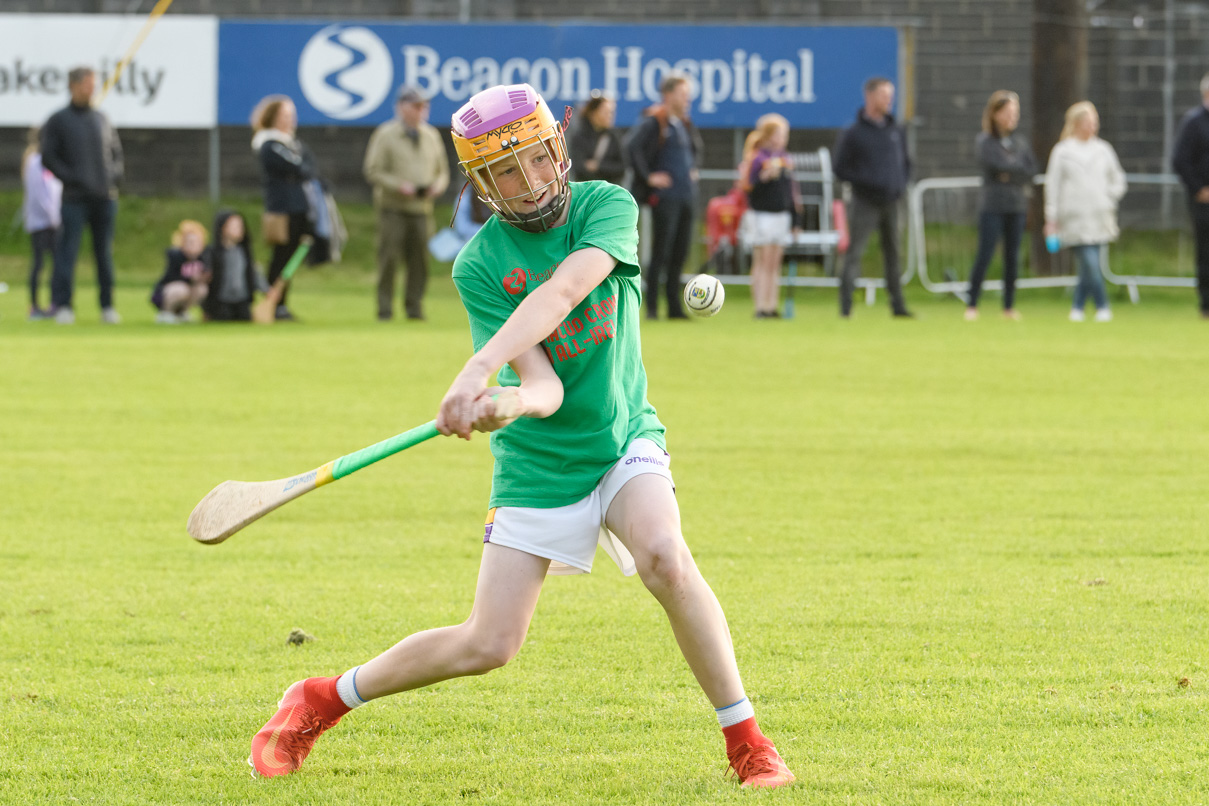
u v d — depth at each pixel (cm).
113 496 2125
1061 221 4962
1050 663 1315
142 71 6231
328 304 5669
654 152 4622
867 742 1111
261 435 2623
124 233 6719
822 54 6178
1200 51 6662
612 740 1129
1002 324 4816
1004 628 1431
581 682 1277
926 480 2239
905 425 2752
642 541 986
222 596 1591
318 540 1875
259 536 1900
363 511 2050
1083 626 1437
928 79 6769
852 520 1964
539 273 1030
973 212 6588
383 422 2764
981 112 6775
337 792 1020
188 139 6812
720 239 5897
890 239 4956
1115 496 2114
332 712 1065
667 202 4656
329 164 6844
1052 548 1792
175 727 1169
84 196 4534
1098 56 6712
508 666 1326
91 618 1502
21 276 6500
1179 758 1066
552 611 1526
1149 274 6375
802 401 3055
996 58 6744
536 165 992
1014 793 998
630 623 1476
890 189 4834
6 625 1476
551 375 986
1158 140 6712
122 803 1004
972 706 1195
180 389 3184
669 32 6206
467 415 923
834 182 6094
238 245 4766
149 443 2544
